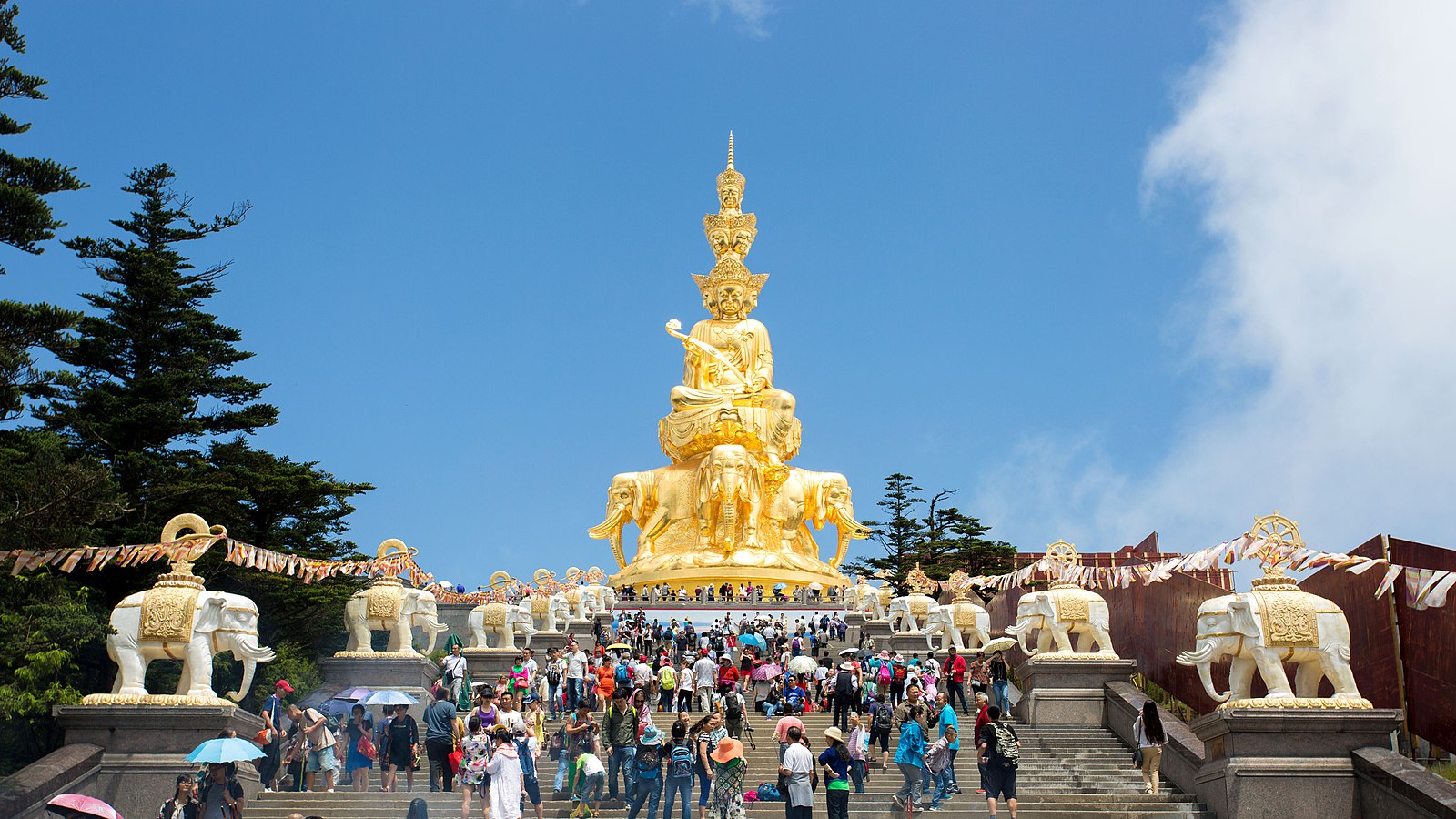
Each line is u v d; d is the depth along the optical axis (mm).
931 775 22062
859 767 21766
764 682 30875
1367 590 24578
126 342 37375
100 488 22984
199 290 38281
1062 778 23344
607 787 22766
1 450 31094
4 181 24609
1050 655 27578
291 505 39188
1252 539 21969
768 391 54094
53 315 23891
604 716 26391
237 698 22359
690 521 53062
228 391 38469
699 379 55188
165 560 33594
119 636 21594
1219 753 21000
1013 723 27531
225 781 18547
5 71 24812
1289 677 26672
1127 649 34688
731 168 59250
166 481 34594
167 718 20734
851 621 43438
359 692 22438
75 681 30672
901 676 29531
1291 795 19906
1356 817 19719
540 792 21875
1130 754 24734
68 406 34875
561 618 40719
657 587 51656
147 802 20250
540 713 26078
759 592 48781
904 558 68562
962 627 38156
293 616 38469
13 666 27000
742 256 58344
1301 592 21375
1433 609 22750
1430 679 22797
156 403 35719
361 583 39406
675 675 29922
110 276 37844
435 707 22000
